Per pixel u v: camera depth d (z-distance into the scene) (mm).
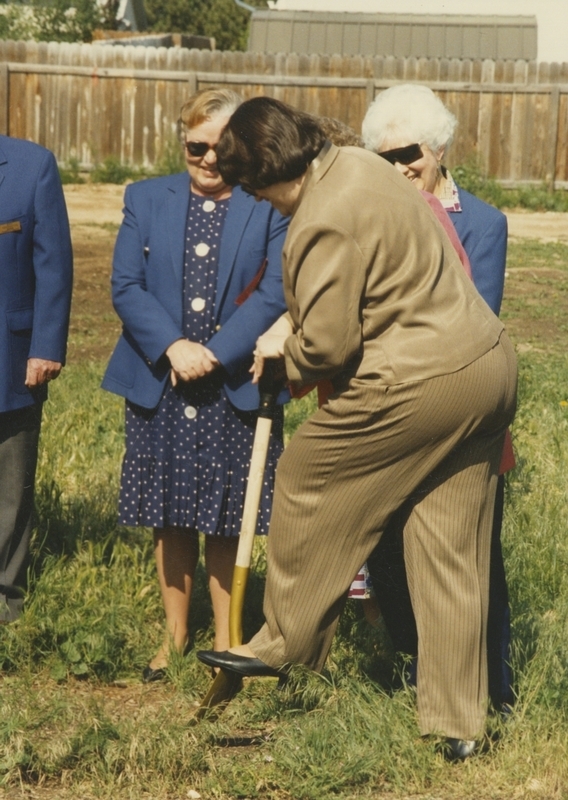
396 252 2932
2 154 4004
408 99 3480
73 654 3918
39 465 5766
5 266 3992
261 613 4375
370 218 2914
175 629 4047
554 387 7832
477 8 25656
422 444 3010
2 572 4184
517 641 3648
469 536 3127
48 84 18641
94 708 3475
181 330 3859
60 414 6812
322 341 2938
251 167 2969
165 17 51906
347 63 18578
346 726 3270
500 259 3494
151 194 3926
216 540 3979
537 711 3336
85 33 27156
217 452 3840
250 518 3467
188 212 3885
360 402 2979
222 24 52469
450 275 3033
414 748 3178
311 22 24859
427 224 3006
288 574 3227
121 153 18828
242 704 3537
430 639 3148
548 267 13430
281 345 3297
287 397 3852
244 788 3092
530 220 17203
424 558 3137
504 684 3381
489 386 2977
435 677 3162
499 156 18484
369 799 3047
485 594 3160
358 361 3004
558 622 4008
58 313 4078
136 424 3904
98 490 5547
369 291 2949
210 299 3846
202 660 3307
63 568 4508
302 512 3154
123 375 3916
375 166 2996
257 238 3807
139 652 4074
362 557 3191
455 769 3160
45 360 4070
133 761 3162
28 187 3998
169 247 3854
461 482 3096
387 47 24594
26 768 3188
